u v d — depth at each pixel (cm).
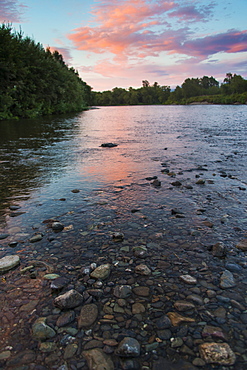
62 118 2422
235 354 137
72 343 146
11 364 134
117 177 498
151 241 262
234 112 3294
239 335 149
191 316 165
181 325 158
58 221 311
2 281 204
